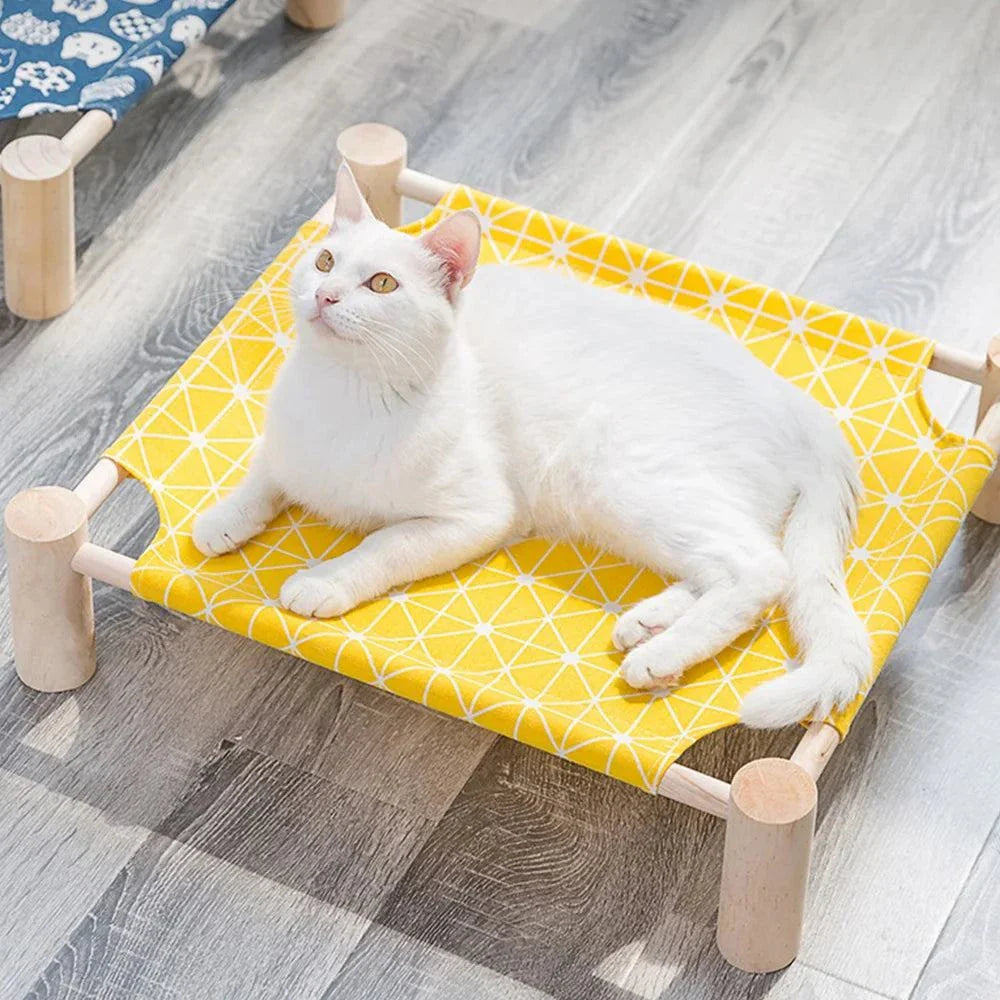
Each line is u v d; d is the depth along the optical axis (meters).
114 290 2.31
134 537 2.06
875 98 2.63
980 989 1.72
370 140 2.13
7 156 2.13
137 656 1.94
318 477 1.77
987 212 2.49
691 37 2.71
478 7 2.73
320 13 2.65
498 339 1.86
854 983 1.71
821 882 1.79
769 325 2.02
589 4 2.75
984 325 2.35
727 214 2.47
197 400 1.91
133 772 1.85
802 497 1.81
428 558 1.76
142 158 2.48
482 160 2.53
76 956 1.71
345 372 1.72
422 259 1.69
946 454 1.90
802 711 1.64
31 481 2.10
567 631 1.74
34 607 1.81
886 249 2.44
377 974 1.70
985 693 1.96
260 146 2.52
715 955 1.73
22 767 1.84
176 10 2.29
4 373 2.20
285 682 1.93
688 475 1.79
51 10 2.31
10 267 2.22
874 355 1.99
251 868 1.78
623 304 1.91
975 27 2.73
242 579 1.76
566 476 1.80
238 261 2.38
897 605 1.75
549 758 1.88
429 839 1.81
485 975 1.71
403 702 1.93
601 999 1.70
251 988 1.69
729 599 1.72
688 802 1.61
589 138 2.56
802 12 2.75
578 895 1.77
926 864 1.81
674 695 1.68
